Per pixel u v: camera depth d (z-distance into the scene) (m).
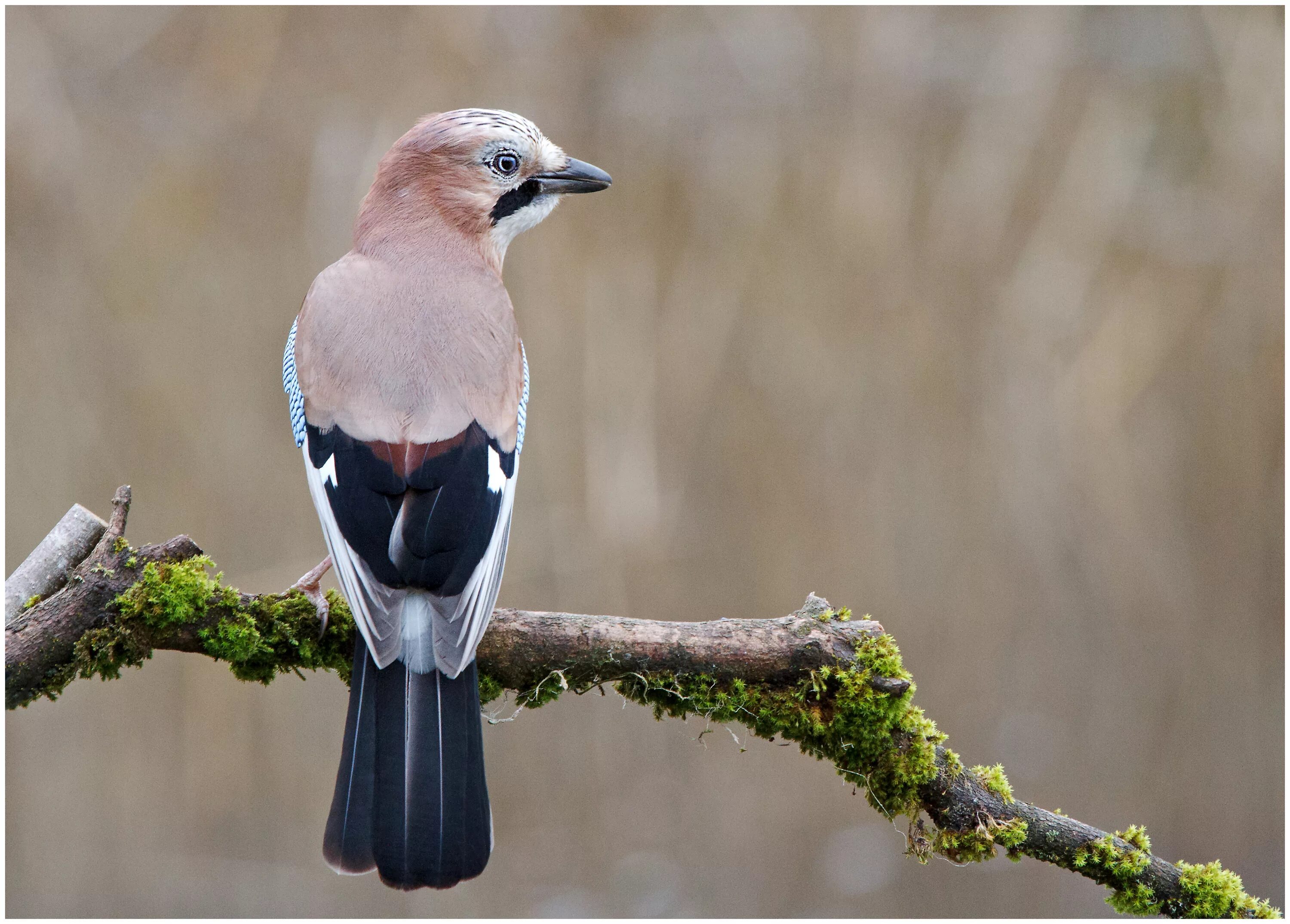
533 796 12.45
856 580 12.55
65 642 5.29
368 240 6.94
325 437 5.68
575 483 12.19
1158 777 12.69
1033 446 12.64
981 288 12.78
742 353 12.73
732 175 12.95
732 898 12.29
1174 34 12.85
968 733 12.55
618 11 13.08
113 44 12.68
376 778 4.99
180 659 12.18
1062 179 12.79
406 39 12.79
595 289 12.47
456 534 5.38
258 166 12.76
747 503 12.55
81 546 5.56
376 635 5.13
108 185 12.63
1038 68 12.84
